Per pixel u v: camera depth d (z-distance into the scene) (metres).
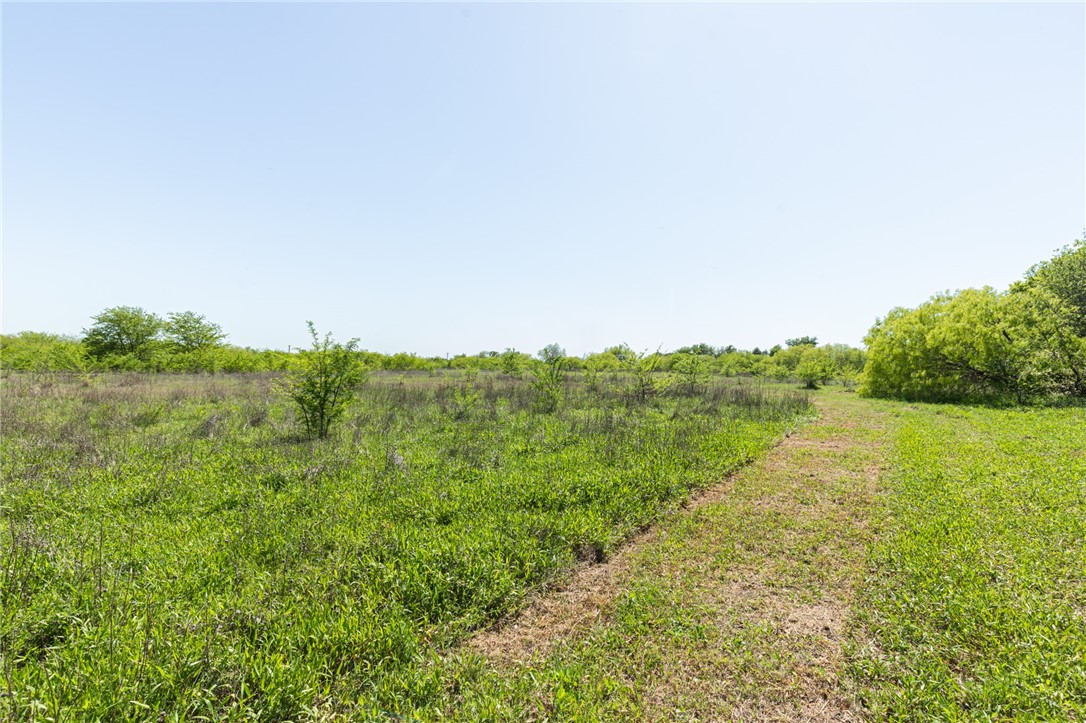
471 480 6.85
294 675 2.73
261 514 5.33
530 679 2.97
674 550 5.00
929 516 5.53
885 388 24.72
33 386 16.44
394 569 4.10
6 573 3.56
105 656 2.69
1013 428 11.70
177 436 9.47
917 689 2.79
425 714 2.66
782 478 7.61
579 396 18.14
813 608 3.86
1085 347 18.61
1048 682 2.69
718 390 20.81
